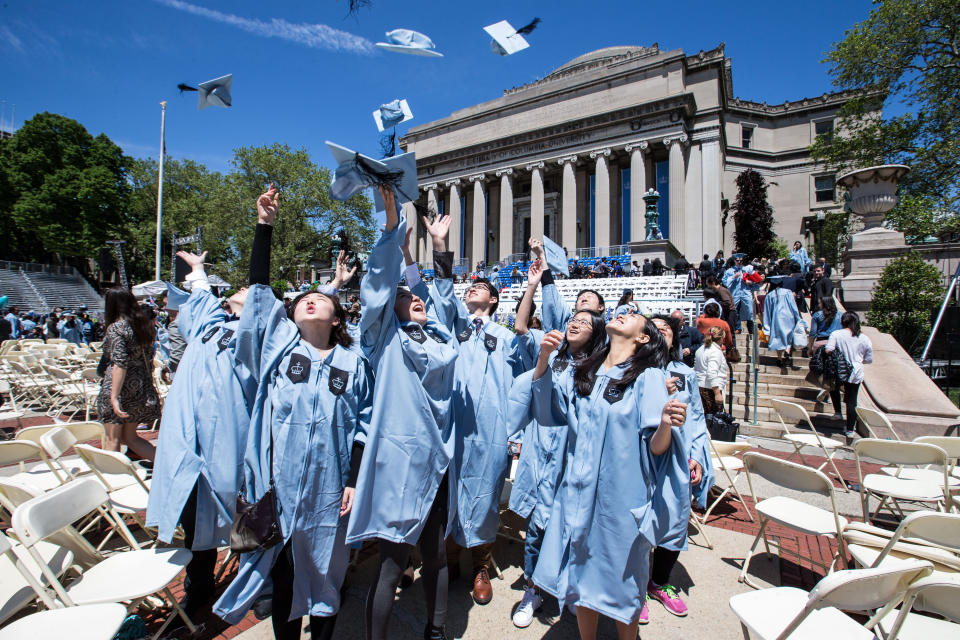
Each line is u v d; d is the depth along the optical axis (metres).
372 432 2.50
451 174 43.03
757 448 7.01
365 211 47.03
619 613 2.24
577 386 2.55
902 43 20.19
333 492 2.48
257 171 43.91
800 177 40.72
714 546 3.92
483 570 3.18
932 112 20.20
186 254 3.66
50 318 23.08
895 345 8.53
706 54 36.31
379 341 2.63
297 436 2.39
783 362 9.84
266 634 2.73
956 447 4.09
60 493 2.38
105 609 2.13
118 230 47.28
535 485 3.19
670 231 32.66
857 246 12.02
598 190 35.47
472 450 3.22
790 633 1.96
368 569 3.53
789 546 3.92
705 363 5.66
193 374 2.92
